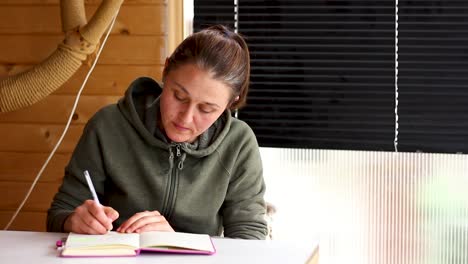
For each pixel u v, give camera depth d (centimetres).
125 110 218
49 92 280
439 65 288
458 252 290
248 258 176
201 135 216
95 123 218
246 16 299
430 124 290
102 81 296
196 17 301
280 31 297
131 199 214
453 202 289
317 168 299
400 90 291
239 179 220
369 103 293
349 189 296
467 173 288
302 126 298
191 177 215
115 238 181
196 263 170
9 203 304
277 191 300
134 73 294
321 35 295
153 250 176
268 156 301
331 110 296
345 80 294
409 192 292
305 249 185
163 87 203
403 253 294
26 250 178
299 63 297
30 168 302
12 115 301
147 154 215
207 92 193
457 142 288
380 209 294
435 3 286
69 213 202
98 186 217
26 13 297
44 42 297
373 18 290
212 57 192
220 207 223
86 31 272
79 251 173
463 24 285
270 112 300
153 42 293
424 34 288
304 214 300
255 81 300
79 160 217
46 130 300
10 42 299
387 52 291
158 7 291
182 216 215
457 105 288
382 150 293
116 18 294
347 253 297
